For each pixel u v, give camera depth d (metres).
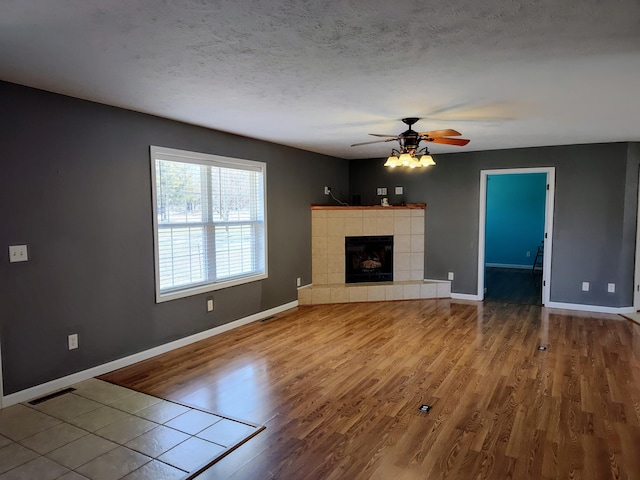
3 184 2.93
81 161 3.40
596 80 2.85
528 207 9.69
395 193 7.06
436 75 2.75
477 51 2.34
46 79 2.85
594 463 2.35
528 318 5.44
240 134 4.94
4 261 2.96
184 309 4.37
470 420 2.83
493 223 10.06
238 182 5.06
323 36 2.14
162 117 4.03
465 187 6.48
